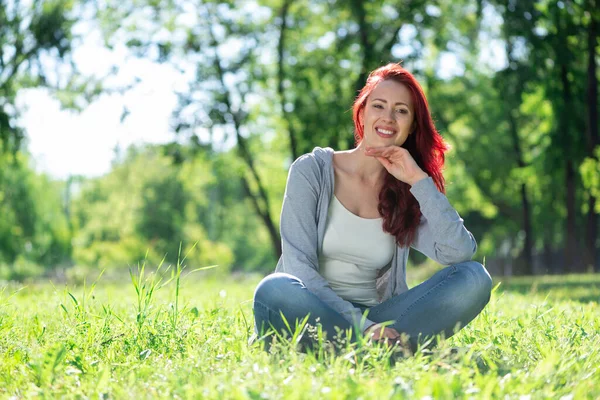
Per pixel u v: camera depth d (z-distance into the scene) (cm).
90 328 440
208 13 2602
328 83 2569
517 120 3164
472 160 3256
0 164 2497
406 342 357
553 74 2120
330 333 363
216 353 385
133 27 2539
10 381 337
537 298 884
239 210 6362
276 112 2744
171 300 616
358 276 417
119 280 1862
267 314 373
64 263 4297
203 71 2553
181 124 2509
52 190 4178
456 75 2816
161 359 368
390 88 415
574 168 2398
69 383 309
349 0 2350
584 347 401
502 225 4112
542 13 2034
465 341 434
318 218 413
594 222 2511
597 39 2083
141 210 5506
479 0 2034
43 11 2288
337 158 427
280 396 268
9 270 4078
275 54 2680
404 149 407
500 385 293
